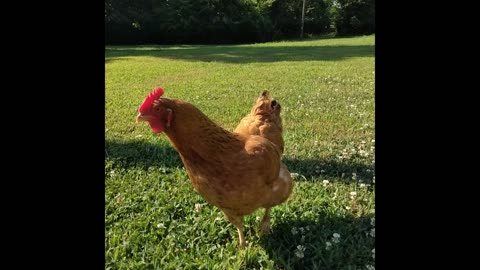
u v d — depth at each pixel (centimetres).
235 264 85
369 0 994
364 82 296
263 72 356
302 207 108
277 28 1026
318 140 159
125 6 829
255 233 98
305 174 129
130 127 178
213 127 80
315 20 1038
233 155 80
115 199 113
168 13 850
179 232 98
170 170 133
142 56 520
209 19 872
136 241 95
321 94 249
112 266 87
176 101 80
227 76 332
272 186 87
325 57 495
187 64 423
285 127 176
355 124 180
